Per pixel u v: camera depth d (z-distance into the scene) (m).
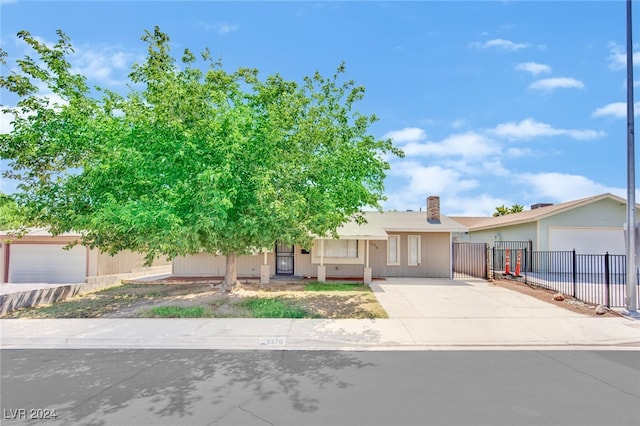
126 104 9.65
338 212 10.91
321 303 10.92
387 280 16.62
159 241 8.73
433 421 3.91
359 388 4.87
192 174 8.97
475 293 12.84
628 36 9.88
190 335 7.53
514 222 21.59
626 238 9.87
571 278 17.09
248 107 9.65
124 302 11.48
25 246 18.31
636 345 7.13
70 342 7.27
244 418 3.99
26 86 9.49
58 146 9.59
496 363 5.97
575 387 4.91
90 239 11.19
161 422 3.91
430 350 6.76
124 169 9.04
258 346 7.02
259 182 8.81
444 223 18.20
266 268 15.72
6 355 6.46
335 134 10.79
